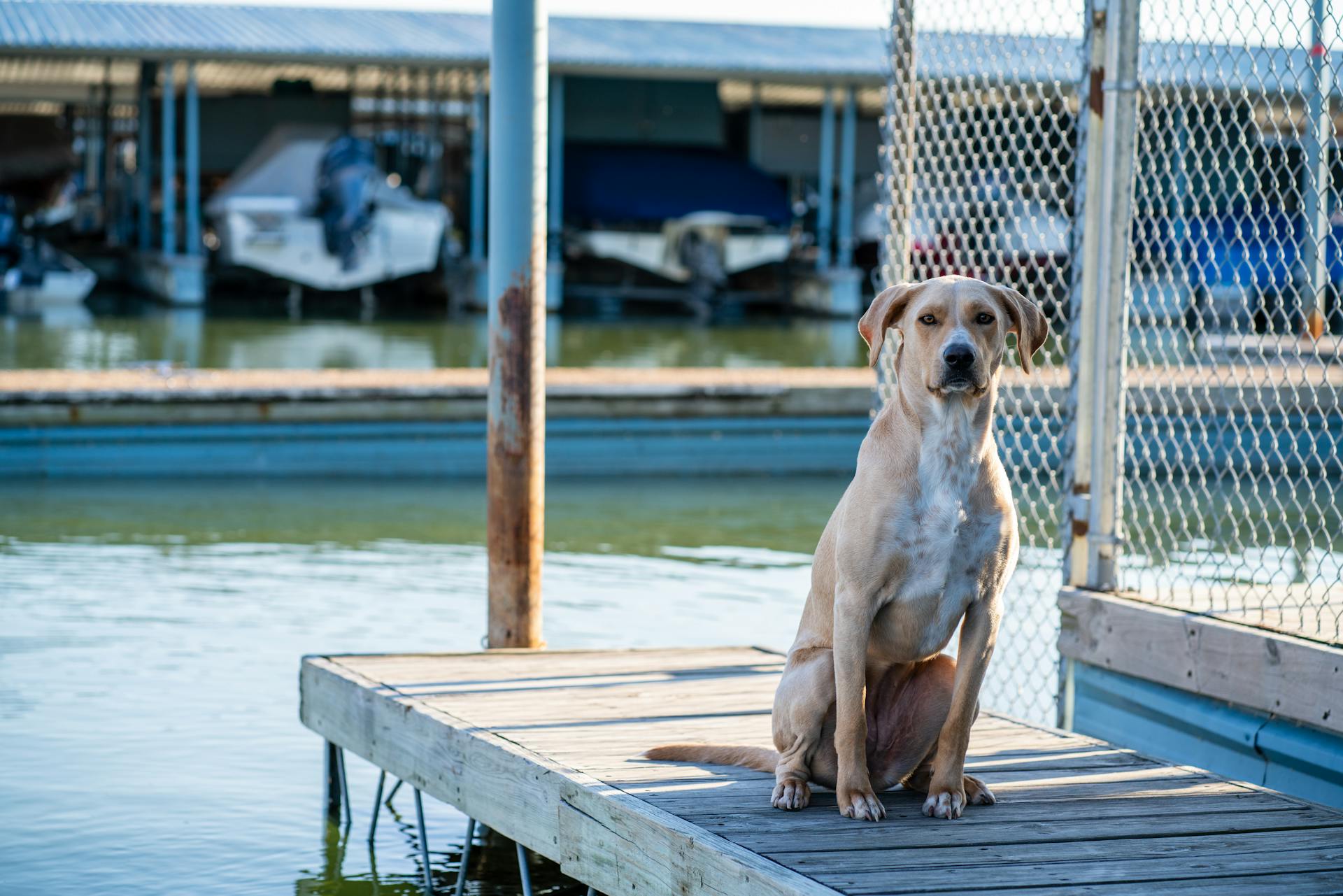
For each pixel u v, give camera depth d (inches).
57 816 202.2
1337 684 167.9
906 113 225.3
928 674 144.8
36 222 1366.9
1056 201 211.0
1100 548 208.1
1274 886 124.0
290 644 284.0
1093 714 207.6
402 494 458.9
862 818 138.7
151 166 1219.2
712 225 1173.1
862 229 1354.6
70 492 443.5
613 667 210.4
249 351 768.3
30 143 1355.8
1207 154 421.1
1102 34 196.1
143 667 268.4
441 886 188.5
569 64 1099.9
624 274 1275.8
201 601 316.5
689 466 518.0
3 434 462.0
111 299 1125.7
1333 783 171.5
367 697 195.9
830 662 141.9
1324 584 215.5
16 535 380.5
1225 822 141.6
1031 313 136.3
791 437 525.7
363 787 223.5
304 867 191.6
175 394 475.5
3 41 1007.6
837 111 1409.9
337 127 1278.3
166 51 1039.0
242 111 1261.1
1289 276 205.0
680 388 513.0
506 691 194.9
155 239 1290.6
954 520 133.3
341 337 874.1
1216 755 187.5
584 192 1174.3
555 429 505.0
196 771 221.0
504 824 165.2
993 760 165.3
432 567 354.3
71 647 279.4
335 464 491.2
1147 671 195.5
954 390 129.3
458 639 287.0
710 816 139.5
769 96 1416.1
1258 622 185.6
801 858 127.8
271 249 1090.1
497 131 220.1
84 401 467.2
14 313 976.3
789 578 349.4
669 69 1104.2
